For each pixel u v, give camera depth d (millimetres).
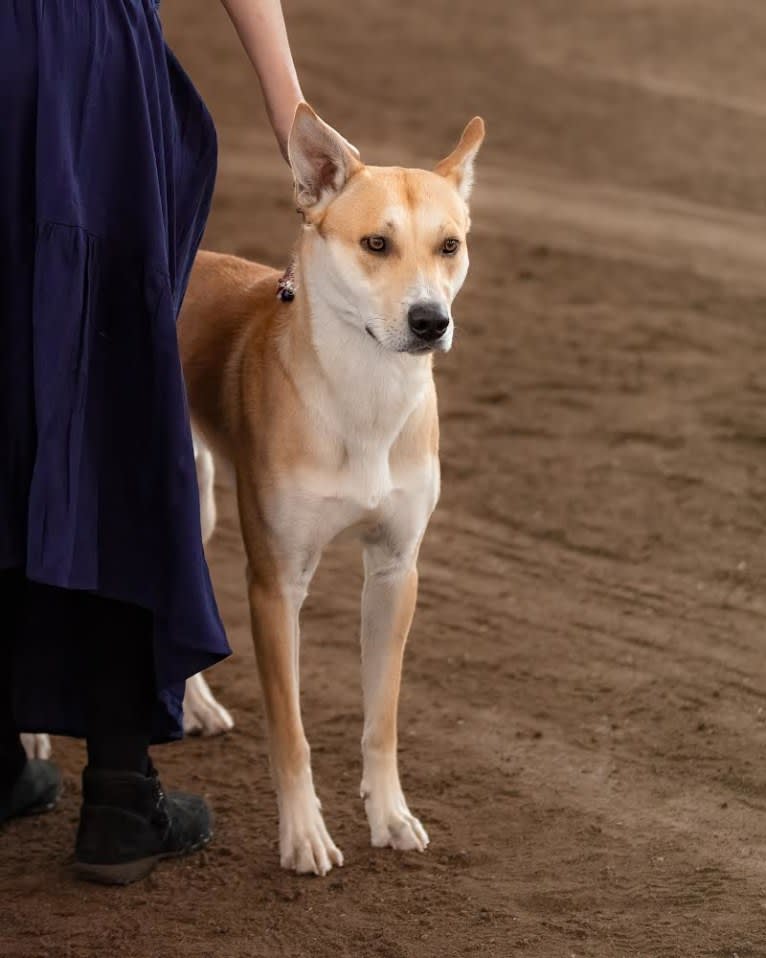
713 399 13953
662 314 16766
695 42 31797
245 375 7434
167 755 8203
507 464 12578
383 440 7066
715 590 10250
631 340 15820
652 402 13930
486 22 32562
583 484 12125
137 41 6172
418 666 9242
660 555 10828
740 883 6566
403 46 30250
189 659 6207
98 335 6086
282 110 7090
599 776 7816
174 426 6098
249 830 7281
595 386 14398
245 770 8016
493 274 18219
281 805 6953
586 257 18953
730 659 9242
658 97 27734
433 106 26453
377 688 7301
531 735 8312
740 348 15570
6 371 5930
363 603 7469
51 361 5836
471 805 7523
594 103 27156
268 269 8492
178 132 6664
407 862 6914
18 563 5996
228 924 6305
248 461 7242
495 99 27078
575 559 10836
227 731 8500
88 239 5945
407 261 6855
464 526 11484
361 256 6875
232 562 11125
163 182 6297
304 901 6539
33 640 6777
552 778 7801
